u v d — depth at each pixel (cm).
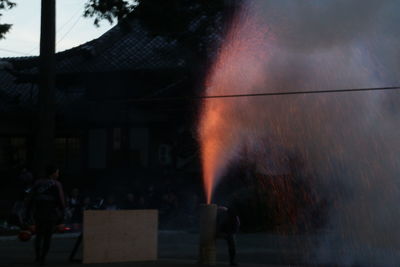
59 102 2845
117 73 2686
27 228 1261
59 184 1045
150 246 1105
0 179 2908
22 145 2948
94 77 2755
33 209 1053
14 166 2931
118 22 2062
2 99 3002
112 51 2844
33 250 1295
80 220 2131
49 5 1634
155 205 2212
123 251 1074
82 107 2766
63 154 2839
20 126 2941
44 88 1639
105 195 2641
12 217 1816
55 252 1279
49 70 1641
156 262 1059
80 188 2733
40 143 1633
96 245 1052
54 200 1039
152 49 2753
